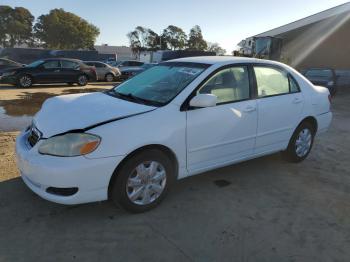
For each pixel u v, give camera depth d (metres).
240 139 4.30
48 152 3.19
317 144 6.71
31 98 12.31
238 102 4.24
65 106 3.80
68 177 3.11
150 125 3.48
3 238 3.12
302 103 5.04
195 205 3.87
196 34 93.12
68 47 82.06
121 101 3.90
